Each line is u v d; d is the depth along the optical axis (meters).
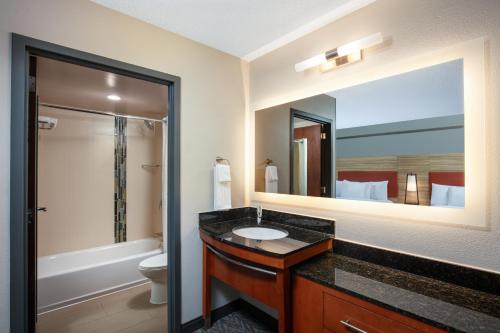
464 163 1.18
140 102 3.01
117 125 3.37
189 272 1.93
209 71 2.07
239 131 2.29
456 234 1.21
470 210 1.17
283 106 2.03
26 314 1.30
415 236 1.33
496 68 1.11
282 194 2.04
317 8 1.62
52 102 2.88
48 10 1.37
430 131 1.29
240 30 1.86
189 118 1.93
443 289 1.14
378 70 1.48
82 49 1.47
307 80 1.86
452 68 1.23
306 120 1.86
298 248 1.42
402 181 1.38
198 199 1.98
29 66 1.36
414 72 1.35
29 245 1.37
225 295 2.15
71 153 3.03
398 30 1.41
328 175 1.73
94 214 3.17
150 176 3.65
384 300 1.04
